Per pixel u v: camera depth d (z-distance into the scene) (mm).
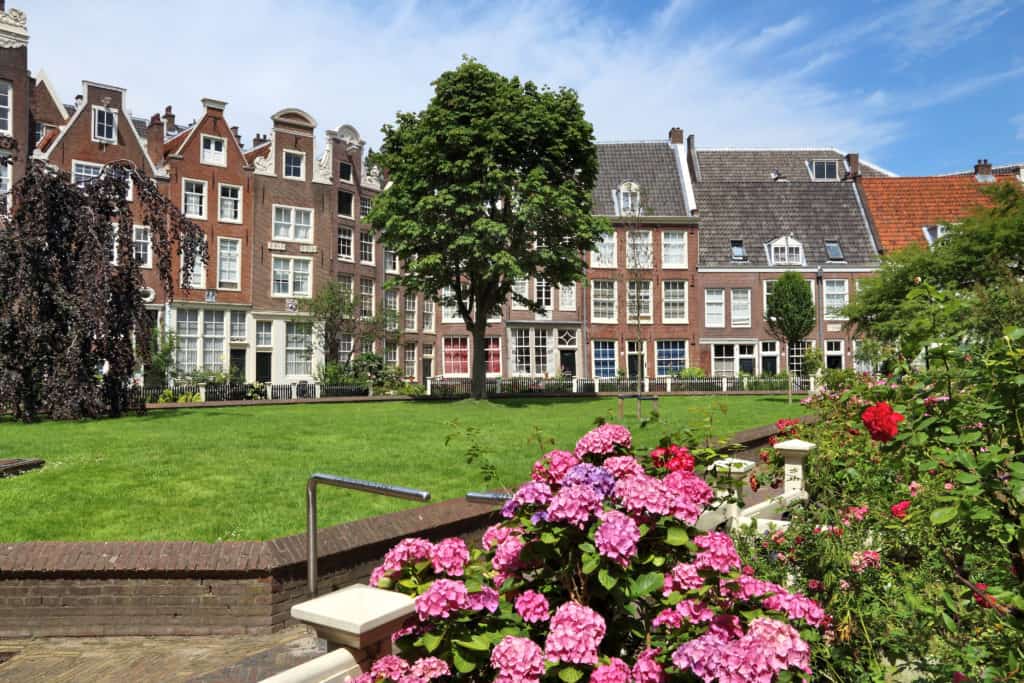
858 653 3463
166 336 29984
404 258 26641
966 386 3688
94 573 5496
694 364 41188
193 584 5520
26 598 5488
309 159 36094
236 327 33781
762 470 8242
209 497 8367
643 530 2721
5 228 16641
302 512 7711
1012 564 3418
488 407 23891
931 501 4094
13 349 16547
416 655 2629
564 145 25594
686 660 2414
